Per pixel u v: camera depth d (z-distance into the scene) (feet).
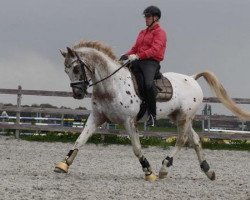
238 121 67.97
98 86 31.42
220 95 35.96
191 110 34.88
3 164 38.78
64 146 59.21
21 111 66.08
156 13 32.65
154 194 26.86
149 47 32.73
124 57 32.65
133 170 38.47
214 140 67.67
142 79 32.24
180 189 29.07
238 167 44.86
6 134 71.15
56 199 24.14
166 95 33.40
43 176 31.73
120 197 25.40
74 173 34.50
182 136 34.55
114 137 65.57
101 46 31.65
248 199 26.55
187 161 48.44
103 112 32.12
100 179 31.78
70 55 31.04
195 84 35.55
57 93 66.18
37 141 64.49
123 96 31.63
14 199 23.75
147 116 33.01
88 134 32.35
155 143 64.54
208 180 34.27
